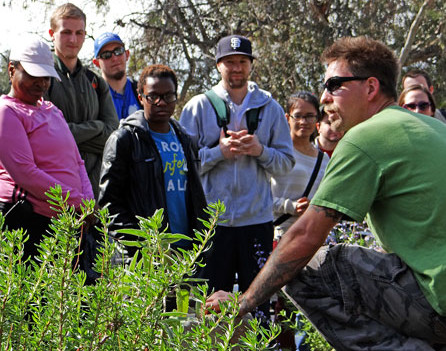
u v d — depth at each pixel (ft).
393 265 8.46
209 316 8.21
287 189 15.93
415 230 8.20
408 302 8.25
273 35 39.91
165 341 6.36
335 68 9.20
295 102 16.26
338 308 8.82
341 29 39.22
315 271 8.95
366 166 8.29
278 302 12.91
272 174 15.12
